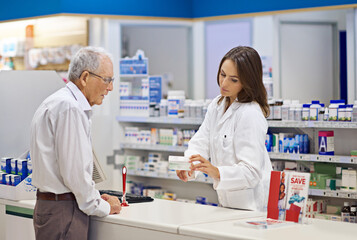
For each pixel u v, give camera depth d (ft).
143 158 21.11
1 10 21.63
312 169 16.78
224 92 9.87
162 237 8.34
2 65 23.97
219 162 10.20
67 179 8.46
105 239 9.12
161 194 20.10
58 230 8.70
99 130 17.54
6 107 13.00
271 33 21.25
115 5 19.80
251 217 9.10
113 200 9.40
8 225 11.17
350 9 18.10
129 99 20.04
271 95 17.03
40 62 22.81
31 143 8.83
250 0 19.79
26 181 10.88
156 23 21.08
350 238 7.48
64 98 8.61
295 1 18.75
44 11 19.65
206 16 21.07
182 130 18.98
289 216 8.61
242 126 9.73
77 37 21.52
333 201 16.96
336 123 15.25
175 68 26.17
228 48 22.65
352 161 15.17
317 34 22.12
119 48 20.36
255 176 9.58
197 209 9.79
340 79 22.34
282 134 16.70
